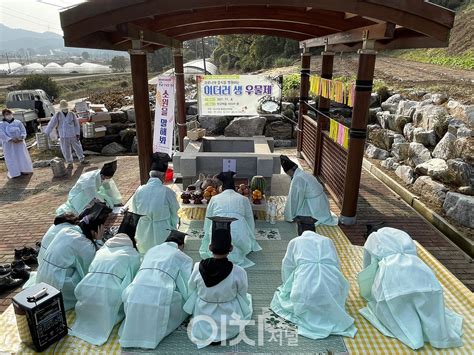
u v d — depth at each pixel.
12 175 8.48
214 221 3.38
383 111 9.41
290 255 3.52
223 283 3.08
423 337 3.06
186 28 6.68
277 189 6.82
